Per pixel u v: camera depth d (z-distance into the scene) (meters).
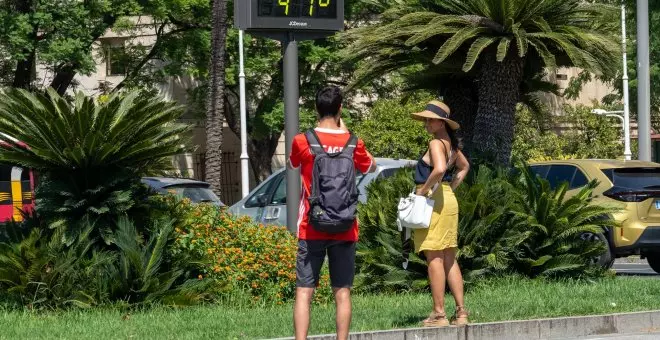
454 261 31.84
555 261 44.69
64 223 38.28
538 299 37.72
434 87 54.59
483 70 50.66
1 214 78.00
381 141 119.00
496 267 43.50
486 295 40.31
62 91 121.56
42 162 38.03
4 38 111.00
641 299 37.56
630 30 121.31
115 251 38.91
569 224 45.16
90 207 38.25
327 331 31.81
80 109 37.28
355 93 130.38
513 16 46.81
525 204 44.66
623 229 53.78
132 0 117.44
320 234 26.03
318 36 43.22
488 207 44.03
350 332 30.23
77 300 37.50
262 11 42.03
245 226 42.06
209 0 125.62
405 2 50.25
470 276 43.50
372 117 121.44
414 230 31.27
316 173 25.86
